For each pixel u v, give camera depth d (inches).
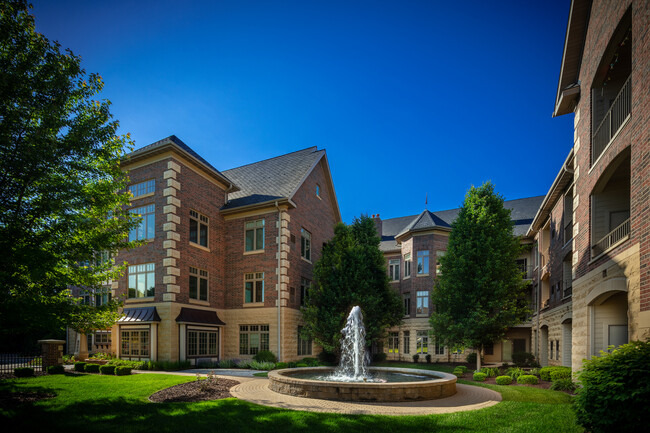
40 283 408.2
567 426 321.4
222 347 912.9
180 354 783.1
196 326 831.7
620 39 425.4
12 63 380.5
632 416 249.9
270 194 963.3
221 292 936.9
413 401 426.9
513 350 1253.7
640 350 276.8
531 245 1213.7
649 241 330.0
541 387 576.4
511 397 467.5
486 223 853.8
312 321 876.6
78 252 419.2
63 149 405.7
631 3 376.5
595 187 478.9
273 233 911.0
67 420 336.2
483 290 818.2
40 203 389.1
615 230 435.2
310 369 637.3
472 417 349.1
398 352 1254.3
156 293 799.1
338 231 991.0
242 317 911.0
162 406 387.9
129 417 345.4
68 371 691.4
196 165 880.9
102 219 474.9
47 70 394.6
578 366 521.7
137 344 799.7
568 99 570.6
